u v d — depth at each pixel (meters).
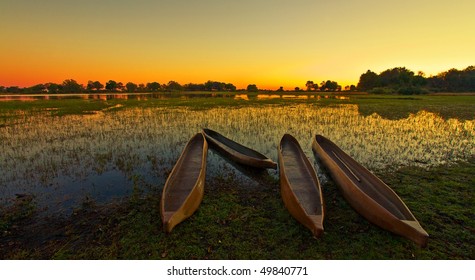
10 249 4.53
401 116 18.38
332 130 13.73
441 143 10.86
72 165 8.59
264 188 6.92
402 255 4.31
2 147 10.61
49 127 14.66
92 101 35.22
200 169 7.32
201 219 5.37
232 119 17.80
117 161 8.99
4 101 35.19
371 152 9.77
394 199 5.39
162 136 12.68
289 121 16.73
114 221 5.32
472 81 69.06
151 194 6.53
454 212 5.49
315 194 6.29
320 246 4.56
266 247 4.55
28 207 5.88
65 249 4.52
